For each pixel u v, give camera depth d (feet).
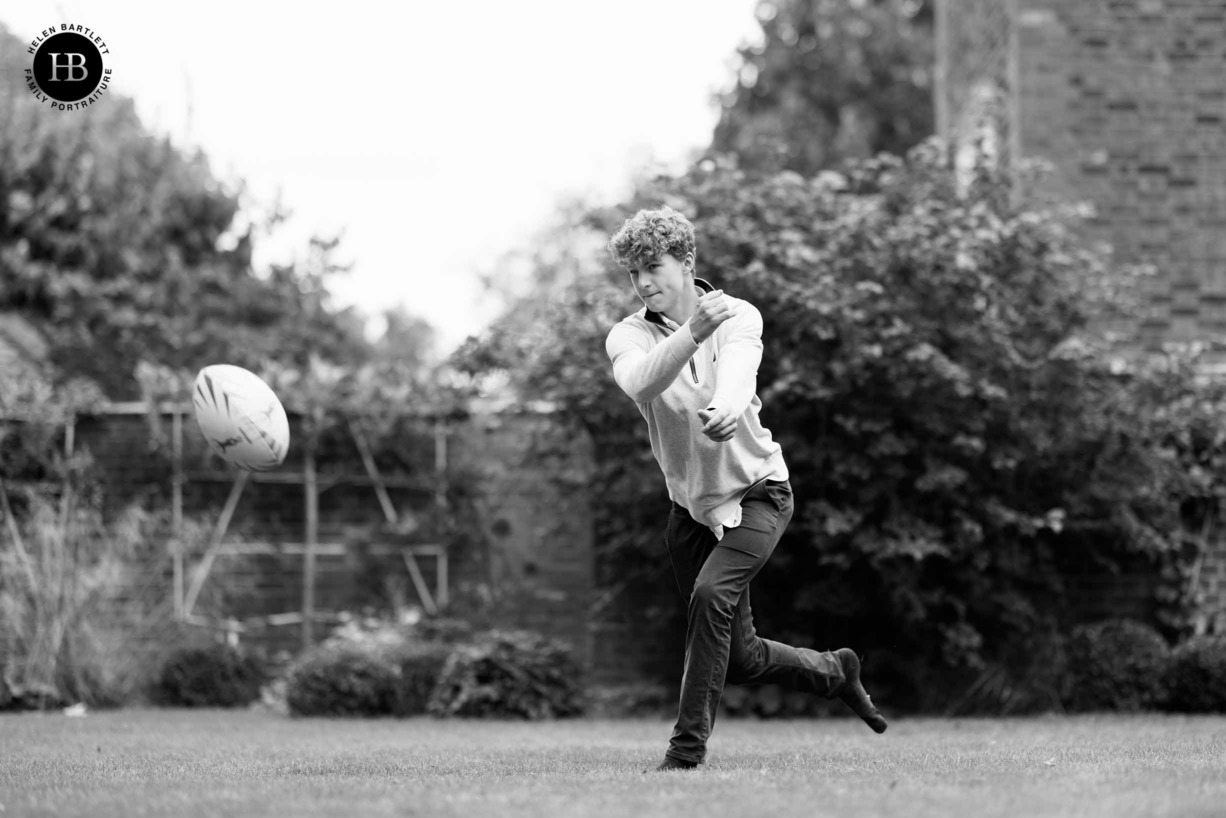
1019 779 24.75
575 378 61.62
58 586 63.77
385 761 31.58
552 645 62.90
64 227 97.19
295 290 105.70
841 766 28.43
